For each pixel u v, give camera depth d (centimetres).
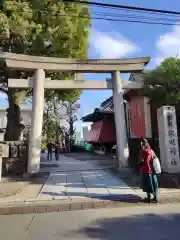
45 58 1224
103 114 2233
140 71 1300
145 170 714
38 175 1156
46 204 720
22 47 1320
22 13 1169
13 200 759
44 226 531
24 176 1140
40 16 1222
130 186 900
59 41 1321
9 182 1025
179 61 1086
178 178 912
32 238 463
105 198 759
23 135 1645
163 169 995
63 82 1258
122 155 1235
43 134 2827
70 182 998
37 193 835
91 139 2619
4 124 3456
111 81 1307
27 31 1215
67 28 1281
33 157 1164
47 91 1836
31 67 1213
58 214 619
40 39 1274
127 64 1281
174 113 1008
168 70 1095
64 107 3209
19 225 545
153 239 441
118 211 623
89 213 615
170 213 591
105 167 1400
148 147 732
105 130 2284
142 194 787
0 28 1116
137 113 1806
